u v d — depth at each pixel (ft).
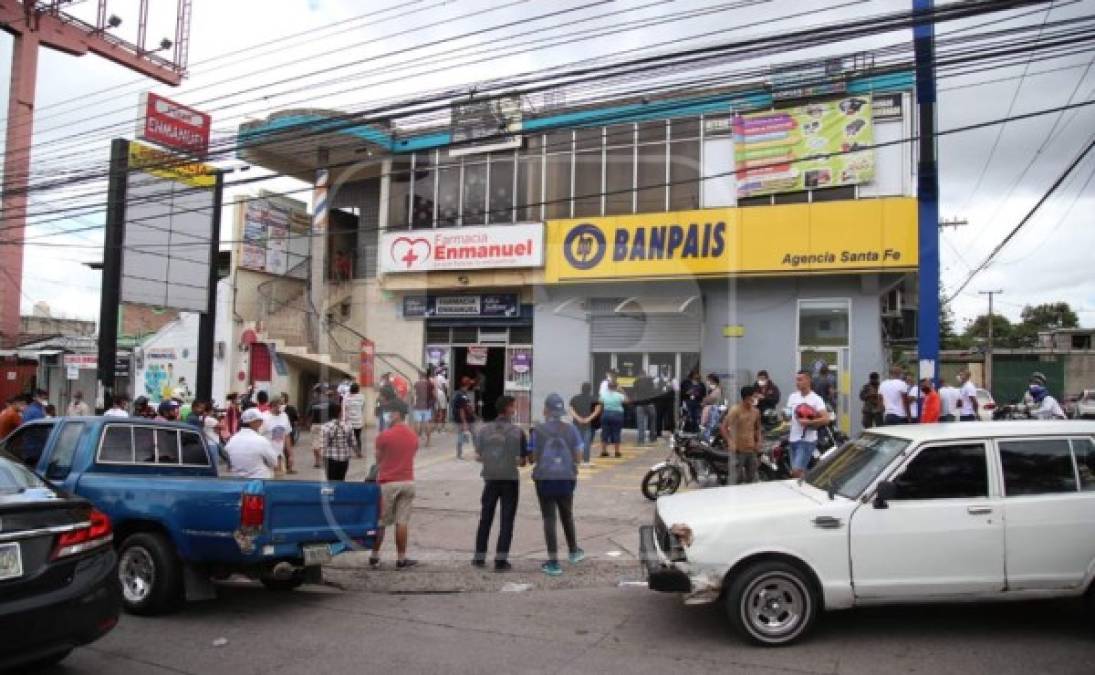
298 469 47.34
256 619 20.83
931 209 40.45
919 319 41.04
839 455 21.35
